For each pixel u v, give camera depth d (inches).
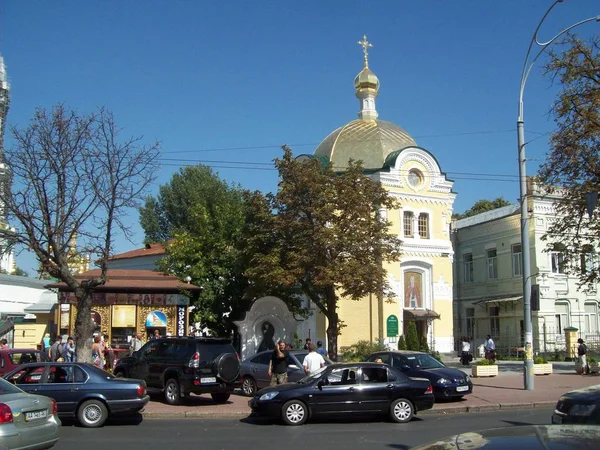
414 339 1358.3
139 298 1172.5
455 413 736.3
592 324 1732.3
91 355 825.5
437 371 807.7
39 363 629.6
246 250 1140.5
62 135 818.2
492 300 1786.4
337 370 649.0
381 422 648.4
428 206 1641.2
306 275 1133.1
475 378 1115.9
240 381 775.1
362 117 1825.8
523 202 928.9
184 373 749.3
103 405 610.9
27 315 1638.8
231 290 1314.0
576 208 1136.8
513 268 1781.5
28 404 415.8
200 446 500.1
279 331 1177.4
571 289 1716.3
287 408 627.8
